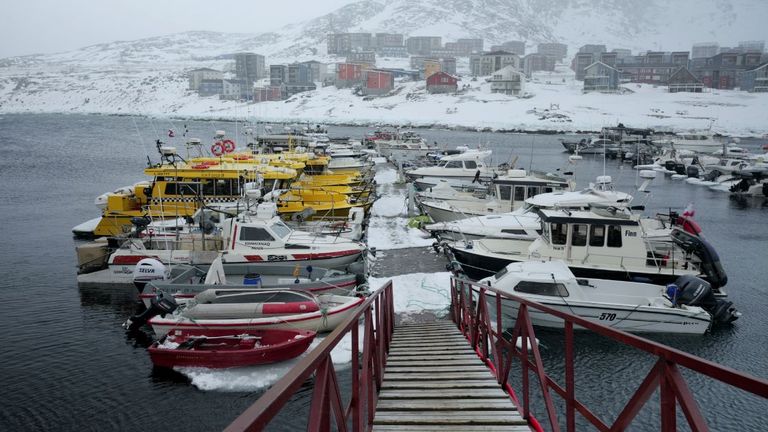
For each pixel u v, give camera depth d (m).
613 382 10.27
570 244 14.11
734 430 8.89
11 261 17.64
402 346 8.52
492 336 7.00
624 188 39.84
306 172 26.80
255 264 13.50
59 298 14.16
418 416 4.91
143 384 9.91
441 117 117.06
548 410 4.31
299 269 13.37
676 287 12.35
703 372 1.99
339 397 3.03
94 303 13.85
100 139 77.69
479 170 26.50
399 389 5.88
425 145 52.72
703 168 47.91
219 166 18.97
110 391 9.68
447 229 17.44
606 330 2.92
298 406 9.16
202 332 10.71
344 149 42.19
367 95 151.88
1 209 27.05
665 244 14.54
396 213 25.45
